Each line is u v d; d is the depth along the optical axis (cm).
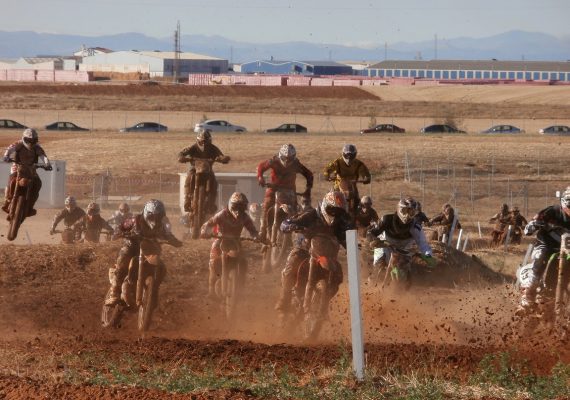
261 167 5778
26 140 5331
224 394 2672
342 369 2902
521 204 15475
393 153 18712
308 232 3875
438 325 4750
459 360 3325
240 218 4516
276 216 5756
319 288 3853
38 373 2991
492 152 19500
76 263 5759
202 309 5000
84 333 4275
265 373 2994
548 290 3906
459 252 7394
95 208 7431
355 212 6003
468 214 14125
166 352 3450
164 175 16475
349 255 2805
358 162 6050
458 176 17450
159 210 4081
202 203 6475
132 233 4128
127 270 4241
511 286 6100
